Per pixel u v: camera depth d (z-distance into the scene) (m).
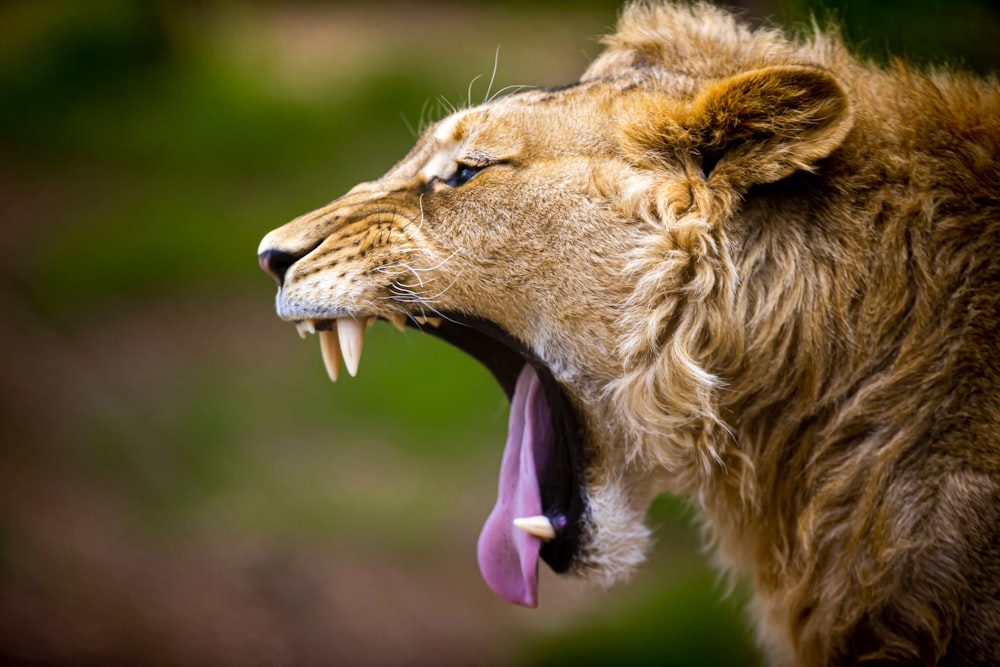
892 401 4.93
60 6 29.28
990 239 4.80
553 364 5.43
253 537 13.70
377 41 29.59
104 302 19.17
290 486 14.95
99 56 27.81
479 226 5.33
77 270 20.03
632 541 5.64
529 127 5.34
